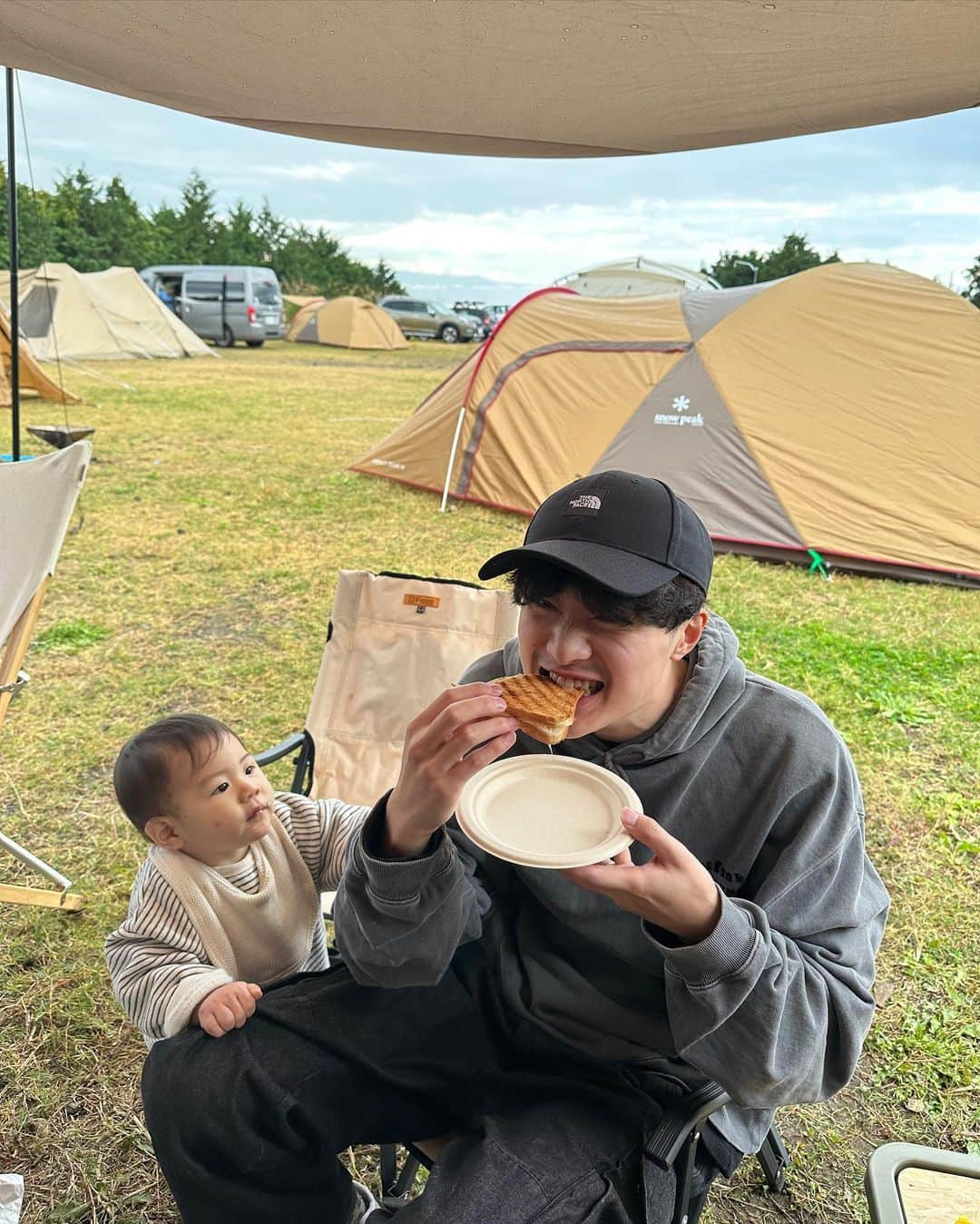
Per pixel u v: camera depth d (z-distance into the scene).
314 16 2.52
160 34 2.68
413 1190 2.00
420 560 6.58
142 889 1.79
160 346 19.17
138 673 4.63
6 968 2.60
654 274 17.91
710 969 1.19
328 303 26.97
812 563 6.74
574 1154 1.32
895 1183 1.22
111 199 36.34
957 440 6.62
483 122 3.25
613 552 1.26
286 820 1.97
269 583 6.09
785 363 6.95
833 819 1.40
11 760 3.73
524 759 1.39
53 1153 2.07
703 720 1.42
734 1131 1.46
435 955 1.39
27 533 2.91
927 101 2.81
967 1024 2.52
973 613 5.98
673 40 2.52
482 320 33.59
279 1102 1.40
